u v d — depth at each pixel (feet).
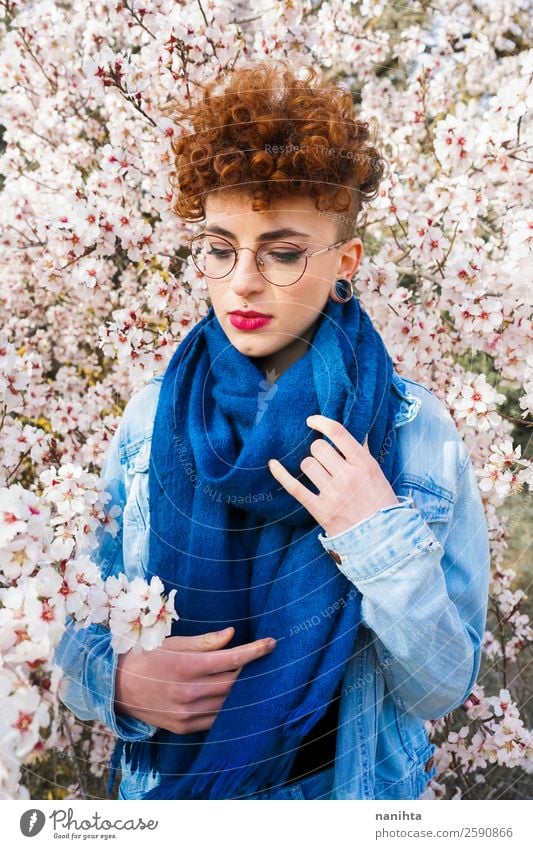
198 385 2.74
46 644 2.23
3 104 6.15
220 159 2.29
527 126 4.85
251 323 2.43
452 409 4.54
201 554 2.56
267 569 2.57
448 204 4.52
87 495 2.88
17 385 3.45
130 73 4.33
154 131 4.55
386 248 4.72
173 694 2.51
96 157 6.05
